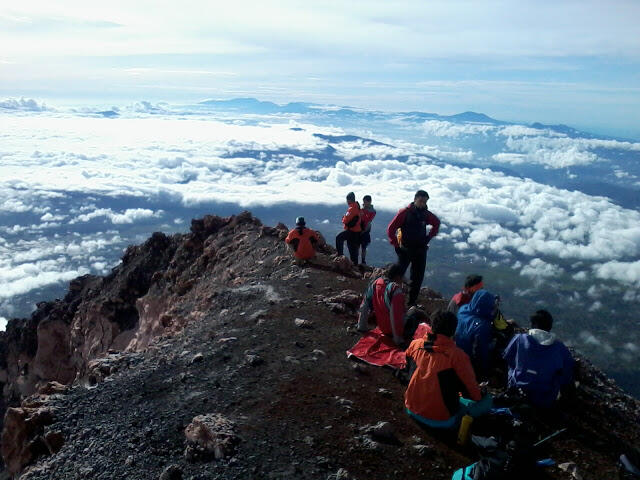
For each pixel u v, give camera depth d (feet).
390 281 35.68
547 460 21.40
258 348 36.29
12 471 28.99
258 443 24.00
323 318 42.86
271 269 64.75
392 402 28.60
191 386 31.19
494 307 31.45
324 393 29.22
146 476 22.67
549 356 26.63
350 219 64.39
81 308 119.65
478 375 31.35
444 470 22.48
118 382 33.35
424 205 42.88
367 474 21.93
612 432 26.68
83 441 26.73
